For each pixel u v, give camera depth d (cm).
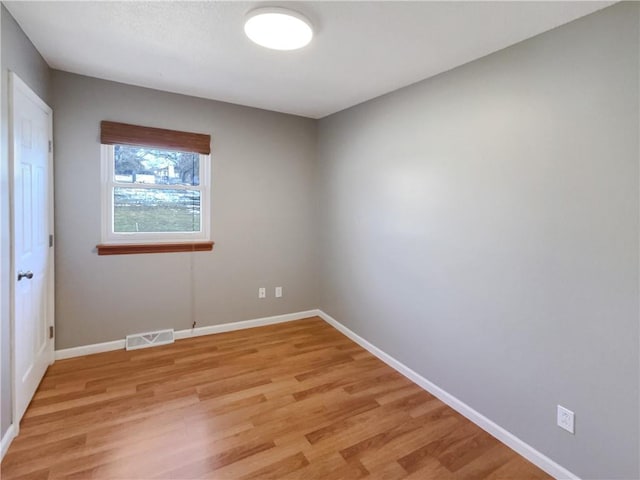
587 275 155
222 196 331
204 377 253
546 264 170
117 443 181
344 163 336
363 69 229
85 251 276
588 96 152
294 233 375
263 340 325
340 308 352
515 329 186
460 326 218
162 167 308
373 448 184
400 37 184
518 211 182
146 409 212
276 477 162
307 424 202
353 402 227
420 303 249
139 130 284
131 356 283
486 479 166
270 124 350
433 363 239
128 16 173
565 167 161
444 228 228
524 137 178
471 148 207
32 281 214
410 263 258
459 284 218
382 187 285
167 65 235
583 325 157
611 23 144
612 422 149
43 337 242
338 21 170
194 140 308
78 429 191
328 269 372
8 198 172
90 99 267
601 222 149
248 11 166
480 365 206
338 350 307
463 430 202
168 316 315
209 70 242
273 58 219
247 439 187
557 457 168
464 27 171
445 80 225
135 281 298
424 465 173
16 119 180
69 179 265
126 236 296
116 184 288
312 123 375
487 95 197
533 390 178
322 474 165
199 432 192
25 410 203
